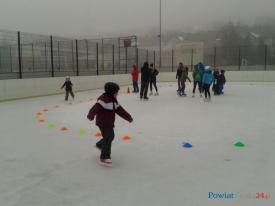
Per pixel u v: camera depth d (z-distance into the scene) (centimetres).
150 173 412
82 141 596
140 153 505
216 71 1514
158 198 334
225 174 404
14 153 517
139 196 340
